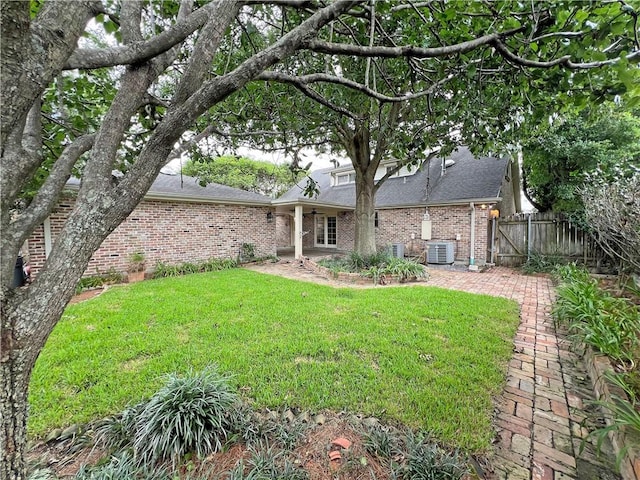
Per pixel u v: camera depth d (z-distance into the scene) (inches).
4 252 33.7
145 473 65.2
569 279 229.3
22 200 97.0
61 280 37.6
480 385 100.2
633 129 337.7
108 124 43.0
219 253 382.6
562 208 431.5
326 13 55.6
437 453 70.3
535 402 94.0
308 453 72.2
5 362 34.2
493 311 178.4
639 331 113.3
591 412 89.0
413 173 505.0
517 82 90.1
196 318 165.5
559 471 68.1
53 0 32.4
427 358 118.4
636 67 58.7
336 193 601.3
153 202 324.2
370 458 70.6
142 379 102.6
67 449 73.9
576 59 71.4
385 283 274.1
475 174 422.9
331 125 190.5
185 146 79.9
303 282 274.7
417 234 441.7
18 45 29.4
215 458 70.9
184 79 48.3
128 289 243.6
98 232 40.2
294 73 137.2
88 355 120.1
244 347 128.0
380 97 77.7
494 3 72.9
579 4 60.2
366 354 122.3
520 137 146.8
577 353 127.4
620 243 196.7
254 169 863.1
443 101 111.2
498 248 388.2
